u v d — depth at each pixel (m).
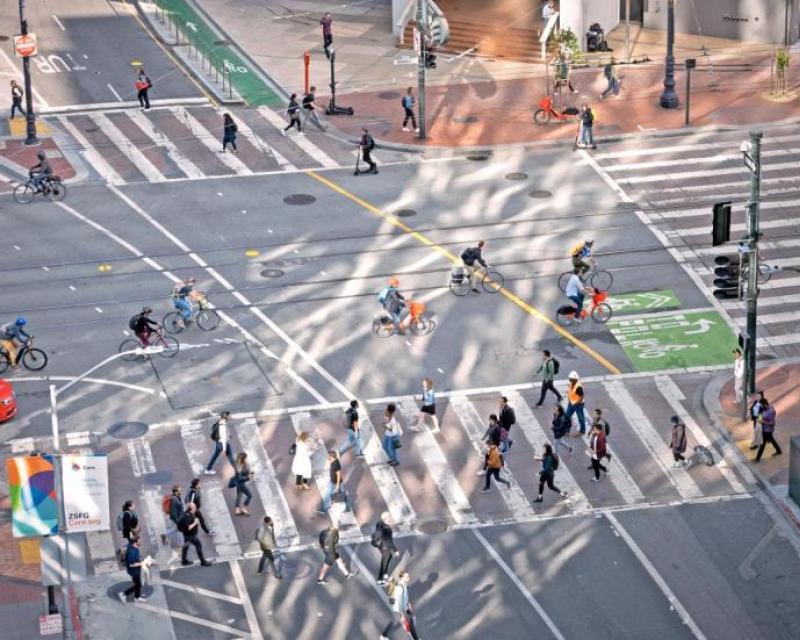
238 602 37.16
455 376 47.03
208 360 47.88
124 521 37.47
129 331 49.50
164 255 54.88
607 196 59.41
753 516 40.28
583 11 73.62
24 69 64.38
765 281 52.50
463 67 73.81
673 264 53.84
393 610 35.88
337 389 46.38
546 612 36.62
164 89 72.12
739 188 59.75
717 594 37.22
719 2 75.19
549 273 53.28
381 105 69.31
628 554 38.78
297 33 79.94
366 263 54.16
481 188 60.38
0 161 63.41
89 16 82.56
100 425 44.41
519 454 43.06
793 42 75.00
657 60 73.12
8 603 36.91
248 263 54.19
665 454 43.06
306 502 41.03
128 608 36.88
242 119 68.12
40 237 56.31
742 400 44.72
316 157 63.81
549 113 66.38
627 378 46.91
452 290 51.91
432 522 40.19
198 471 42.31
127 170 62.53
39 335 49.19
